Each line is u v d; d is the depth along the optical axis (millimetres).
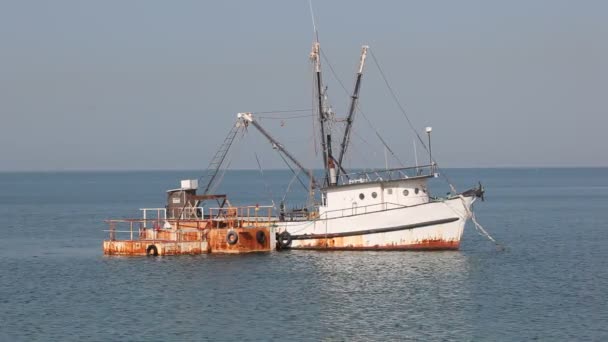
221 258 91938
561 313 65500
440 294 72625
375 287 75438
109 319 65000
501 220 165500
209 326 62344
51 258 101375
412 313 65562
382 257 89625
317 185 97625
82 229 148000
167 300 71562
